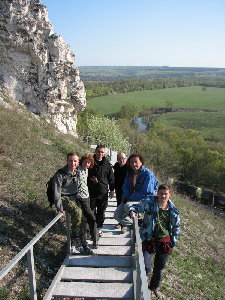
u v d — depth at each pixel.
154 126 89.62
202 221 19.11
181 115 106.75
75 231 7.10
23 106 20.41
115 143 35.09
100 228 8.34
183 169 59.78
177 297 8.13
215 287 10.41
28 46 20.33
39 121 19.80
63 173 6.62
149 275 8.15
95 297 5.63
